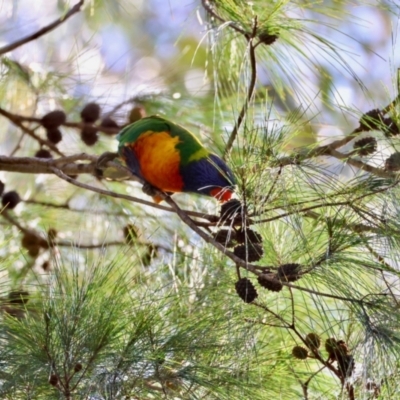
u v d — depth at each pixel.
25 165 7.18
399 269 5.00
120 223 8.09
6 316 5.23
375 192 5.05
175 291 5.75
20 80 8.27
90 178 8.39
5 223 7.76
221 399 5.04
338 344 5.27
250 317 5.52
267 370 5.50
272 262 5.48
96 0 8.41
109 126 8.20
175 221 7.74
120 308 5.03
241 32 6.16
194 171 6.50
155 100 8.37
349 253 5.05
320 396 5.52
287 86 7.16
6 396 4.75
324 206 5.15
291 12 6.74
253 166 5.16
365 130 5.75
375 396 5.05
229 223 5.16
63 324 4.85
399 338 4.82
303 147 5.36
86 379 4.80
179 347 5.11
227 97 7.51
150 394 5.04
